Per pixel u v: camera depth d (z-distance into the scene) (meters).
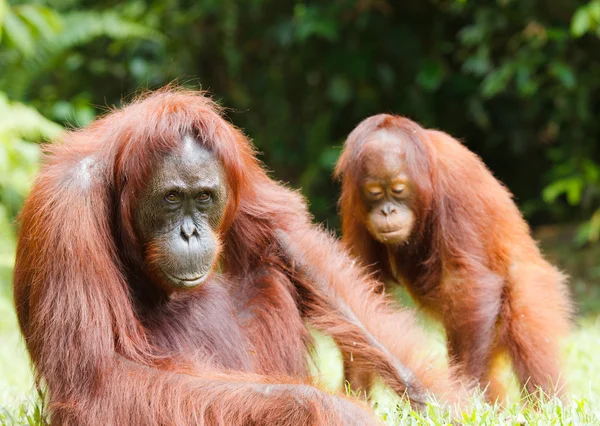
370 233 9.75
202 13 21.44
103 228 6.38
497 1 18.44
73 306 6.05
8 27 16.17
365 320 7.72
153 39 20.84
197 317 7.00
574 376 9.52
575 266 18.91
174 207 6.30
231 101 22.95
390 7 20.92
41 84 21.78
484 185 9.65
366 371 7.74
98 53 22.05
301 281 7.82
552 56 18.97
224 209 6.58
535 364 9.02
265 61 22.78
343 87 21.30
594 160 20.55
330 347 8.62
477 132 22.11
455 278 9.22
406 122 9.68
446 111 21.80
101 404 5.97
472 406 7.07
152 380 6.05
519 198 22.28
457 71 21.22
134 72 21.17
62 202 6.23
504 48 20.14
